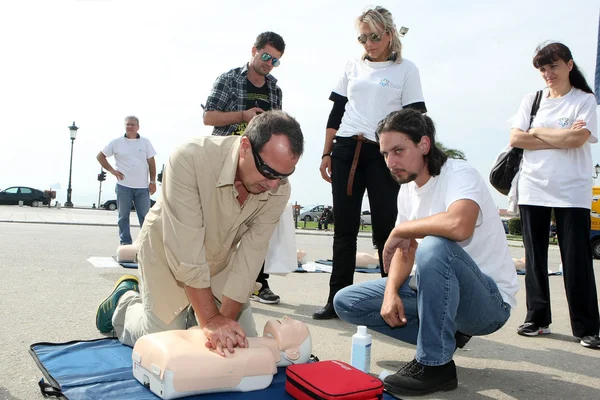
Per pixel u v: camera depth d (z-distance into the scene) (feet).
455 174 8.44
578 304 11.50
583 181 11.61
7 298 13.17
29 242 27.48
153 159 25.11
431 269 7.83
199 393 7.32
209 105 13.61
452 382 8.22
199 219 7.90
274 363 7.82
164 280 8.62
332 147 13.82
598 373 9.54
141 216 24.73
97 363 8.52
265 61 13.48
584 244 11.51
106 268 19.49
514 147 12.57
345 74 13.93
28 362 8.56
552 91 12.25
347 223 13.12
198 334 7.91
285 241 11.34
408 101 13.00
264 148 7.02
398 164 8.45
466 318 8.50
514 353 10.75
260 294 15.06
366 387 6.95
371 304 9.48
